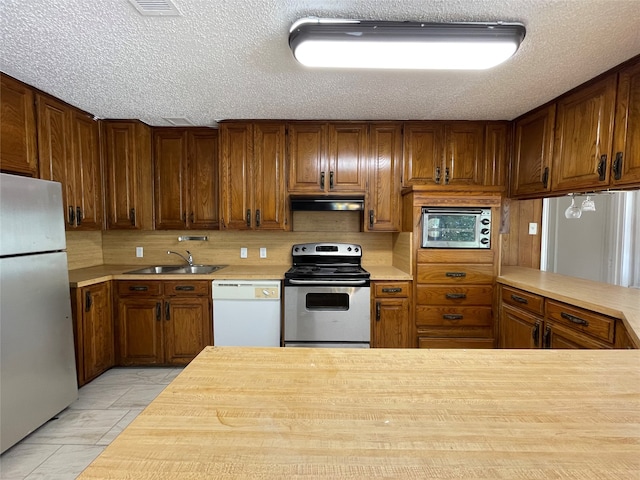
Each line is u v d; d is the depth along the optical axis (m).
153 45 1.60
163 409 0.67
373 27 1.39
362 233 3.17
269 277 2.63
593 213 3.64
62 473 1.62
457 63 1.59
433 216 2.55
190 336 2.69
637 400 0.72
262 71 1.86
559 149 2.20
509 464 0.53
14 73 1.90
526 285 2.17
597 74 1.86
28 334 1.80
